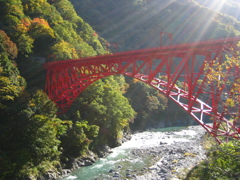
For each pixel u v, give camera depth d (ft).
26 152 86.33
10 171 80.12
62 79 135.23
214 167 60.39
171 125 275.18
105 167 108.17
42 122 93.56
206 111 86.17
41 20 172.45
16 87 101.76
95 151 131.03
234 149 57.31
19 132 90.38
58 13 233.14
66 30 205.05
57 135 106.22
